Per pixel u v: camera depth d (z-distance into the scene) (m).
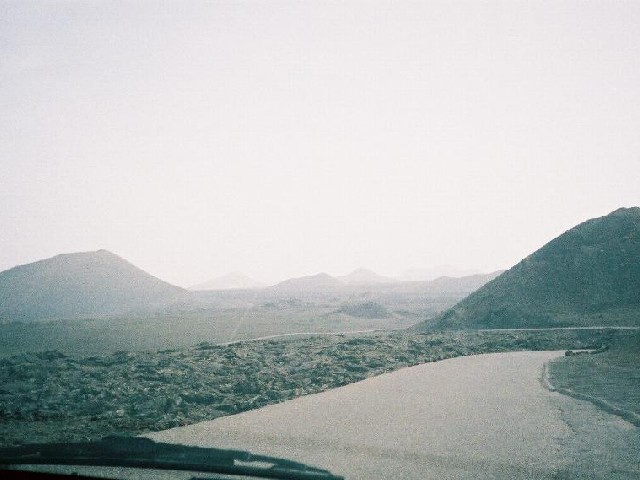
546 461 8.91
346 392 18.77
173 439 11.50
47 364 30.05
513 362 26.95
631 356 26.05
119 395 20.09
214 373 26.41
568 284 64.69
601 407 13.87
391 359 30.80
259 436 11.56
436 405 15.35
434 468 8.48
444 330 59.47
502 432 11.44
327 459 9.16
